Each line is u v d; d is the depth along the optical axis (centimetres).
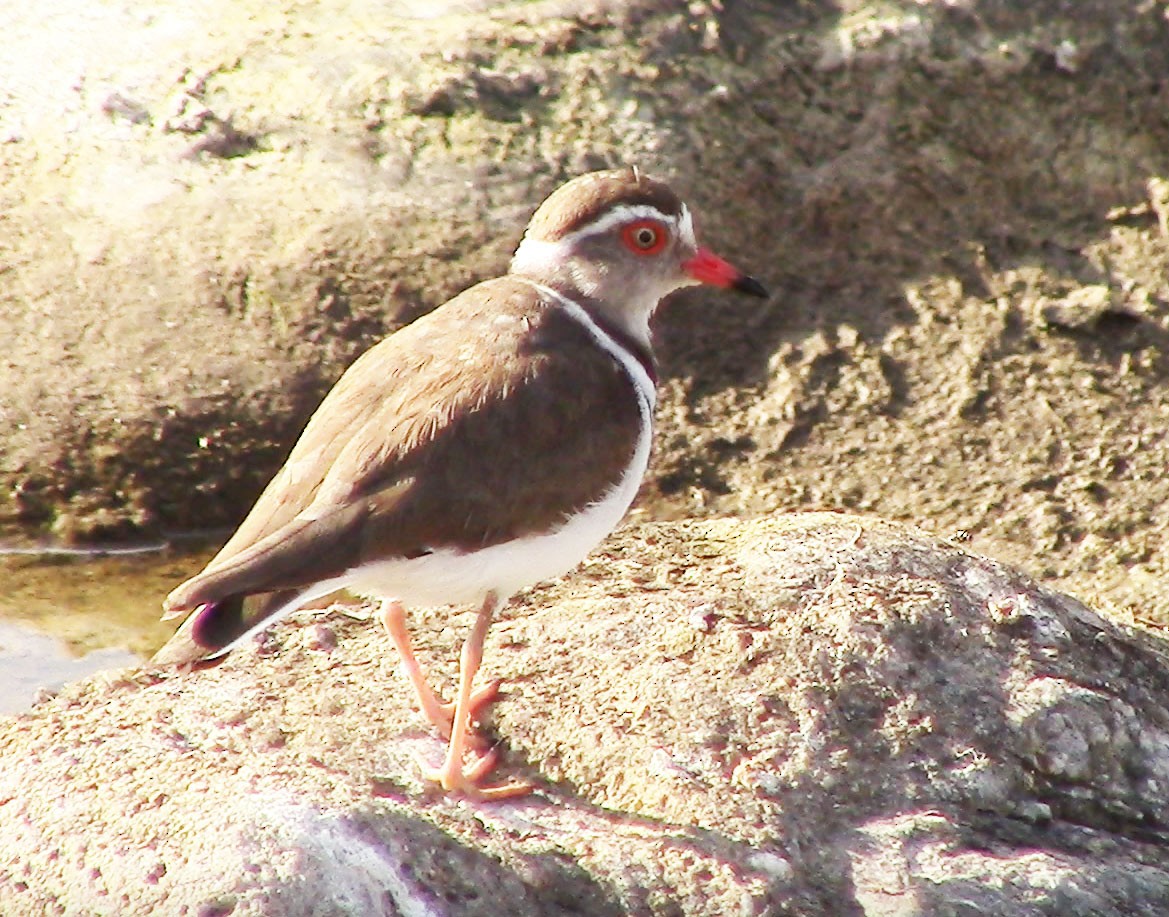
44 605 1425
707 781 973
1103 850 964
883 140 1602
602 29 1602
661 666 1047
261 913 859
